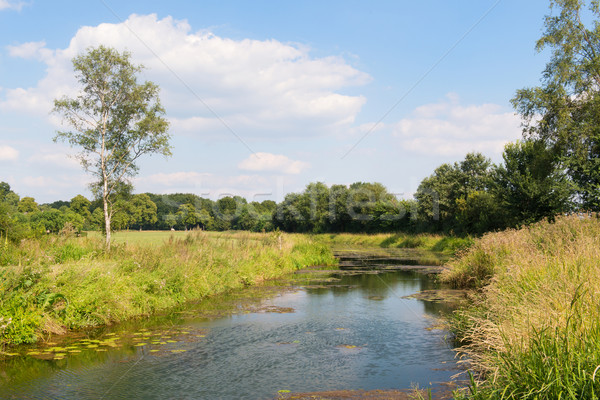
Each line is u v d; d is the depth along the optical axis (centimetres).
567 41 2594
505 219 2805
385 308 1032
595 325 416
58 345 699
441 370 578
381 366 598
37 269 830
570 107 2566
